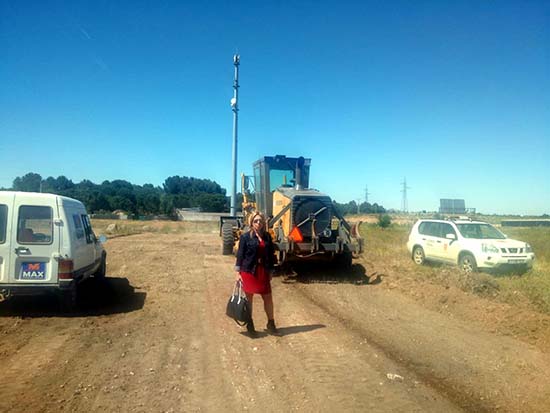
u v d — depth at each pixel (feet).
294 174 48.91
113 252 59.11
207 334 23.65
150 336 23.11
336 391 16.70
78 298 31.40
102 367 18.66
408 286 36.47
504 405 15.96
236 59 66.28
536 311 28.25
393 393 16.62
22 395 15.81
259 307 29.96
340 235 41.78
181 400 15.76
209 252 61.46
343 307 30.55
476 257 43.04
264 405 15.51
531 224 192.24
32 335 22.86
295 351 21.09
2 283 25.38
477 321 27.32
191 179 423.23
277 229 40.65
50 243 26.02
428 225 51.11
